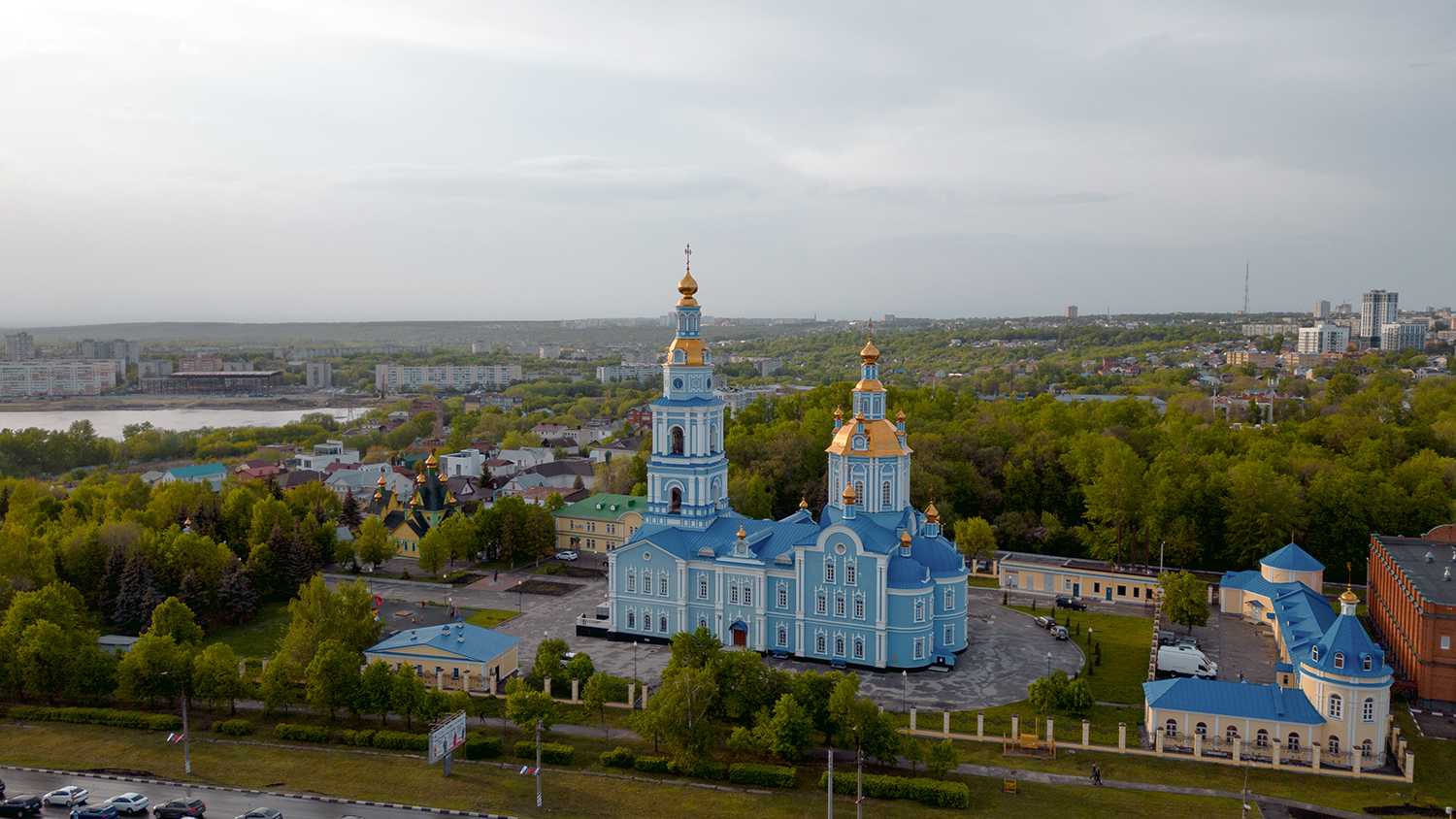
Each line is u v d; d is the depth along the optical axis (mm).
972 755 105438
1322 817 90938
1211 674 126562
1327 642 104625
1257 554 175250
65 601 126062
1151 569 171125
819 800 95312
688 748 100500
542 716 104625
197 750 106562
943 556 137375
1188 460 196000
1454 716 114875
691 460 146625
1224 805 93438
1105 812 92125
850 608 133625
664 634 143000
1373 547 151125
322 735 109125
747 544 139000
